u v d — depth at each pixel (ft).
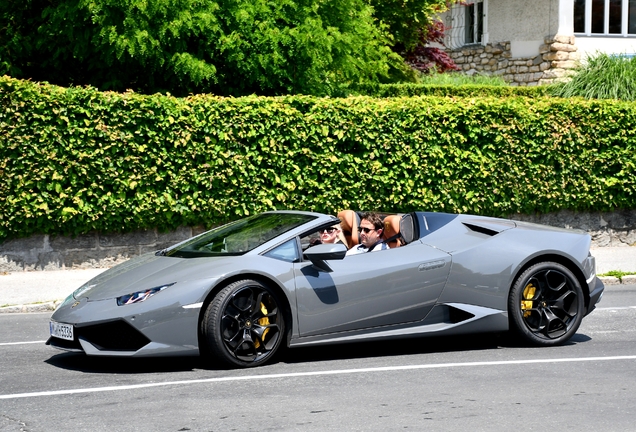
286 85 48.14
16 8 46.83
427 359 22.02
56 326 20.68
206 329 20.16
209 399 17.63
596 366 21.12
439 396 17.93
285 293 20.98
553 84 60.18
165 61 45.16
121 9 42.73
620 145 46.55
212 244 23.03
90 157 37.88
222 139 39.65
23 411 16.79
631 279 38.52
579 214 47.11
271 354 20.95
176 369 20.70
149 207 39.06
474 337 25.35
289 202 41.24
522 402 17.46
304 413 16.53
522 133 44.68
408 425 15.71
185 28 43.21
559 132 45.24
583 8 75.25
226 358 20.30
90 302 20.53
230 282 20.68
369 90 58.85
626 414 16.56
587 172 46.01
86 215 38.45
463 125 43.70
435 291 22.72
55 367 21.21
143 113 38.45
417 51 74.64
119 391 18.40
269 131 40.40
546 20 73.31
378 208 42.63
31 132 37.09
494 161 44.19
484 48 80.02
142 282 20.72
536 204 45.57
